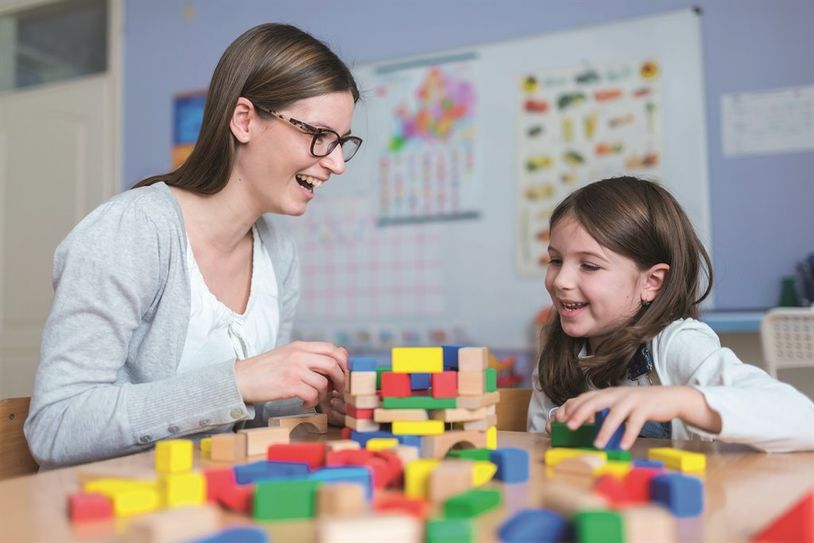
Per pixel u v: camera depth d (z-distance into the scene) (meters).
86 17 3.51
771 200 2.35
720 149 2.42
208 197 1.11
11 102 3.60
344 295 3.00
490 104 2.78
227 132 1.06
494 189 2.76
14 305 3.50
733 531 0.46
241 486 0.55
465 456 0.64
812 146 2.30
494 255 2.76
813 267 2.21
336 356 0.93
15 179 3.56
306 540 0.45
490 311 2.76
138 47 3.38
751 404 0.75
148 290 1.01
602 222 1.09
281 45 1.05
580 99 2.63
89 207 3.43
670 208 1.16
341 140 1.09
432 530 0.41
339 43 3.03
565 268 1.12
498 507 0.52
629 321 1.12
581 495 0.48
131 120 3.38
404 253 2.90
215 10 3.26
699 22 2.46
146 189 1.08
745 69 2.39
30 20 3.61
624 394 0.75
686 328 1.04
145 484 0.55
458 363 0.77
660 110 2.51
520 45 2.73
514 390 1.17
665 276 1.13
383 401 0.77
